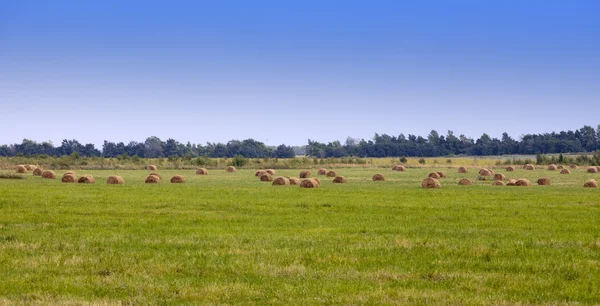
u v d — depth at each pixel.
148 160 161.25
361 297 19.72
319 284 21.45
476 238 30.98
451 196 55.44
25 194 52.69
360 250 27.44
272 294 20.12
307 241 29.53
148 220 36.91
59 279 21.86
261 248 27.70
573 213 41.84
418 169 143.00
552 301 19.62
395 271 23.52
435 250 27.62
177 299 19.64
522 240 30.44
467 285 21.48
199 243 28.94
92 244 28.61
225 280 22.03
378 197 53.78
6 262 24.41
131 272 23.05
